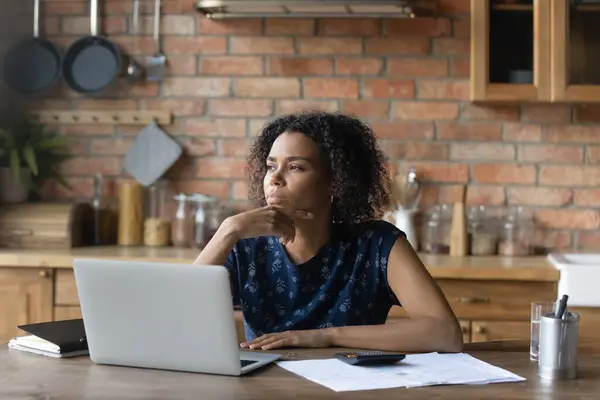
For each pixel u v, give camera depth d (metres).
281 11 3.88
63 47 4.24
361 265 2.29
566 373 1.77
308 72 4.12
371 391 1.65
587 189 4.06
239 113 4.17
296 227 2.29
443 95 4.09
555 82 3.76
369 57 4.09
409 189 4.08
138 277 1.78
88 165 4.26
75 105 4.25
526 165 4.07
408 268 2.24
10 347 2.06
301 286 2.28
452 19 4.06
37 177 4.23
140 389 1.66
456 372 1.80
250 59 4.15
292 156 2.23
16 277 3.69
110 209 4.23
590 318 3.44
